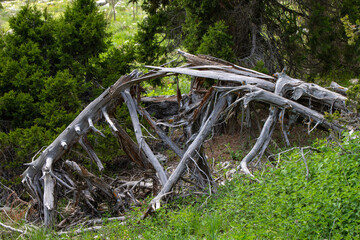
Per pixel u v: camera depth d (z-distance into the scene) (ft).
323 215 16.24
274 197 17.92
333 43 34.45
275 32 36.78
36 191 24.66
